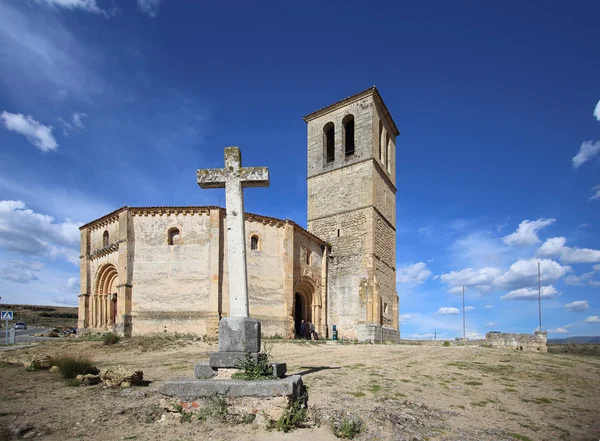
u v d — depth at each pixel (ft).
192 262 95.81
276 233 111.75
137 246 96.68
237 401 29.86
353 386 46.24
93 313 106.22
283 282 109.81
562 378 58.95
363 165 133.80
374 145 135.33
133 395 37.35
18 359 57.36
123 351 74.33
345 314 127.13
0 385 42.06
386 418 33.88
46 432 27.81
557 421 39.63
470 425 36.17
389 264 140.87
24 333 162.09
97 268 106.73
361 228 129.80
